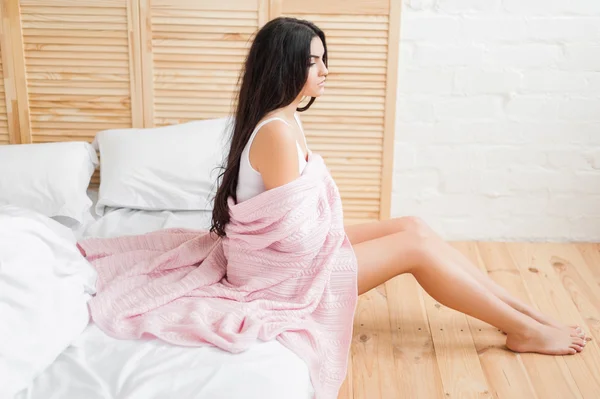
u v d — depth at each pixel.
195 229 2.55
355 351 2.43
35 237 1.95
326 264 2.15
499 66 3.01
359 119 3.06
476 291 2.32
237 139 2.12
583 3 2.92
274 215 2.06
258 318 2.02
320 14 2.94
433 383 2.27
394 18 2.93
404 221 2.46
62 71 2.98
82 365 1.82
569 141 3.09
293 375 1.84
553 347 2.39
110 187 2.74
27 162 2.69
